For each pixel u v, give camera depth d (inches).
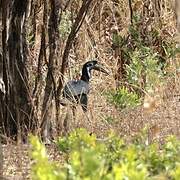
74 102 494.3
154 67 634.2
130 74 634.2
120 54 719.7
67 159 283.6
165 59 713.6
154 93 610.5
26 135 446.3
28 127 455.8
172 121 497.7
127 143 291.4
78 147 222.2
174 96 628.4
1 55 464.1
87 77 579.2
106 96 583.8
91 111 540.4
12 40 460.4
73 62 698.8
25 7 460.4
